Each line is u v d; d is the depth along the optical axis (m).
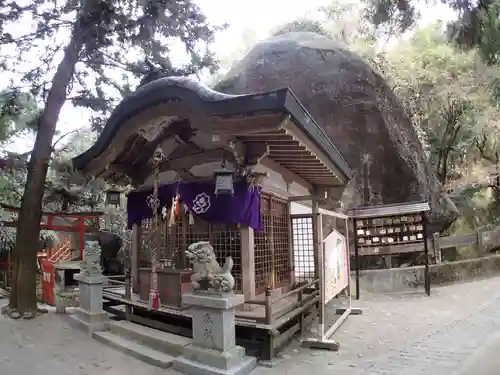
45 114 8.33
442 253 14.69
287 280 7.60
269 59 16.19
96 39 8.34
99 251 7.29
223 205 5.91
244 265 5.95
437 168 17.59
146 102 5.59
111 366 4.93
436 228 13.98
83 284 7.11
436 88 16.42
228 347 4.61
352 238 12.82
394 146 13.93
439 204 14.17
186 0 8.67
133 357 5.29
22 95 8.46
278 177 6.82
